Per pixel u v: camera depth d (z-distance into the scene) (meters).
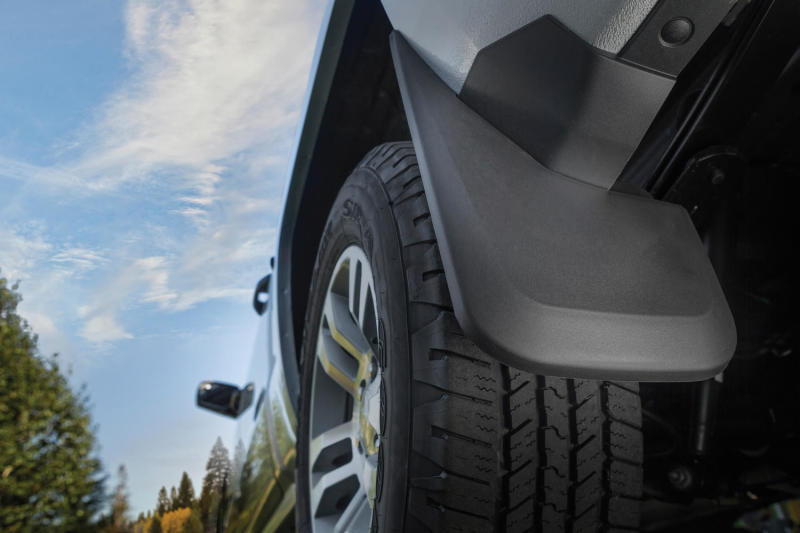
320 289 1.66
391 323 1.03
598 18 0.81
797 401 1.56
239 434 3.13
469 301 0.82
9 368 7.86
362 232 1.25
